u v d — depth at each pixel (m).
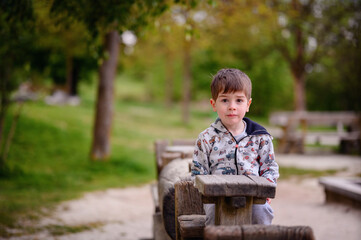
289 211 5.38
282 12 12.93
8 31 5.23
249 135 2.02
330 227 4.51
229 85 1.96
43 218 5.14
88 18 4.04
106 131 9.70
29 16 4.10
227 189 1.58
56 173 8.44
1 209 5.40
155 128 18.59
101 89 9.67
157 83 37.88
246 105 2.01
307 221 4.81
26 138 10.56
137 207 6.06
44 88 17.62
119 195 6.91
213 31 12.71
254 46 17.53
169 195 2.38
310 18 13.63
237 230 1.50
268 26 13.55
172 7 7.31
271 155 2.02
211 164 2.05
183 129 19.12
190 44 14.03
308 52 16.17
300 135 12.45
